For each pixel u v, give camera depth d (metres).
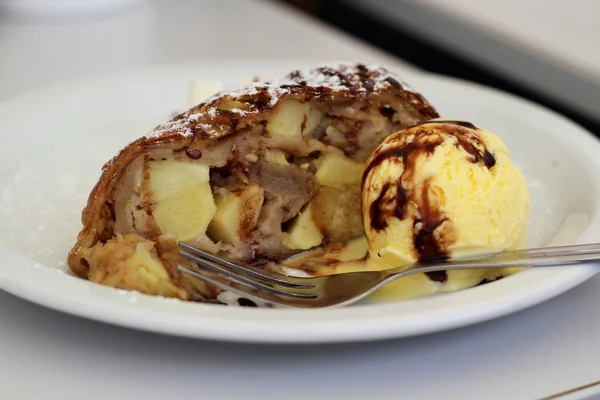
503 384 0.39
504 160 0.45
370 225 0.45
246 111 0.45
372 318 0.38
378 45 0.93
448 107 0.56
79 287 0.39
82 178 0.51
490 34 0.79
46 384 0.38
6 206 0.48
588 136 0.51
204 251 0.44
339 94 0.46
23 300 0.41
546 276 0.40
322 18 1.00
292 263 0.47
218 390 0.38
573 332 0.41
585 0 0.90
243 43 0.77
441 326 0.38
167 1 0.92
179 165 0.44
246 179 0.46
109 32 0.79
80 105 0.55
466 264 0.42
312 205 0.48
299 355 0.40
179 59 0.71
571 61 0.72
